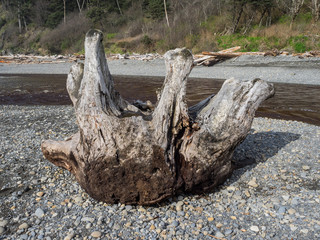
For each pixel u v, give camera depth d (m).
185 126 3.50
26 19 48.66
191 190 3.64
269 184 3.99
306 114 8.91
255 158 4.91
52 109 9.77
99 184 3.41
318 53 18.02
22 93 14.00
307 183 4.00
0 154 5.20
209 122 3.64
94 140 3.39
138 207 3.46
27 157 5.09
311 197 3.59
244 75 17.44
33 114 8.62
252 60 19.73
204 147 3.51
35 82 18.08
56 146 4.11
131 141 3.30
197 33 27.38
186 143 3.51
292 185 3.94
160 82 17.17
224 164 3.73
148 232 2.96
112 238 2.88
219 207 3.41
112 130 3.34
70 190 3.88
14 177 4.29
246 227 3.04
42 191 3.87
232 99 3.68
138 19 35.22
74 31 38.53
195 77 18.30
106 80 3.88
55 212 3.36
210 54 20.58
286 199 3.56
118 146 3.31
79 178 3.73
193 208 3.39
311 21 22.92
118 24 37.28
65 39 38.31
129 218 3.22
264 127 7.12
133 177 3.33
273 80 15.73
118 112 3.67
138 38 30.70
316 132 6.48
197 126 3.51
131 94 13.38
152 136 3.33
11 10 51.47
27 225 3.09
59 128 7.04
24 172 4.48
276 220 3.14
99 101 3.48
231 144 3.62
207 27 27.47
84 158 3.47
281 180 4.11
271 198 3.60
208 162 3.54
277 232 2.94
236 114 3.62
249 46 22.70
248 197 3.66
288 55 19.12
